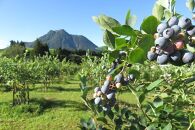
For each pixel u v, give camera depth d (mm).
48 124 10945
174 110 1800
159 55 1057
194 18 1135
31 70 15492
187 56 1051
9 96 16891
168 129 1506
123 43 1138
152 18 1046
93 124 1847
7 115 12312
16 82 14562
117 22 1227
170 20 1035
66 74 27312
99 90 1531
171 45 1032
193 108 1759
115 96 1491
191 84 1870
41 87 21078
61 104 14516
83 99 1716
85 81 1748
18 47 42344
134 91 1431
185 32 1043
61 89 21234
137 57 1053
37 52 52625
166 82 1730
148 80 1696
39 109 12734
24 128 10523
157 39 1022
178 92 1894
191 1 1222
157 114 1728
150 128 1697
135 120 1829
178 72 1822
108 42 1221
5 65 14602
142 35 1088
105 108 1556
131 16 1201
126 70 1373
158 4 1216
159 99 1484
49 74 21578
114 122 1861
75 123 10961
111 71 1396
